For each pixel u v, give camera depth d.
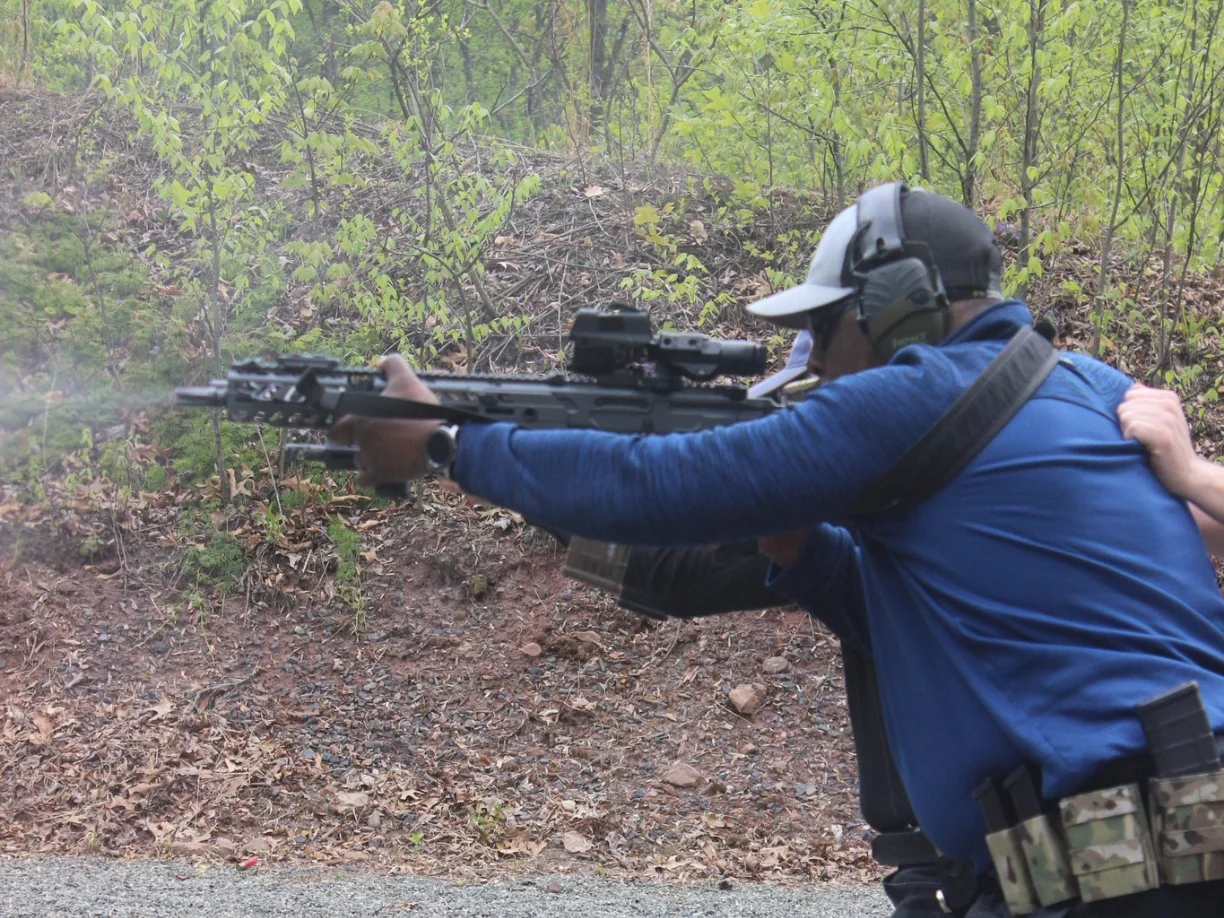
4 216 9.37
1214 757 1.68
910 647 1.88
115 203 9.84
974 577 1.79
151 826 5.88
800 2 8.17
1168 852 1.68
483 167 10.66
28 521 7.57
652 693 7.05
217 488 7.88
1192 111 7.68
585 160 11.00
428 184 8.27
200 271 9.26
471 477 1.85
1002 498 1.79
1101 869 1.69
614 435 1.80
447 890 5.12
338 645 7.21
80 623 7.15
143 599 7.32
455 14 14.17
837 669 7.21
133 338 8.59
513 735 6.72
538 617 7.41
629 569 2.41
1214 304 9.22
